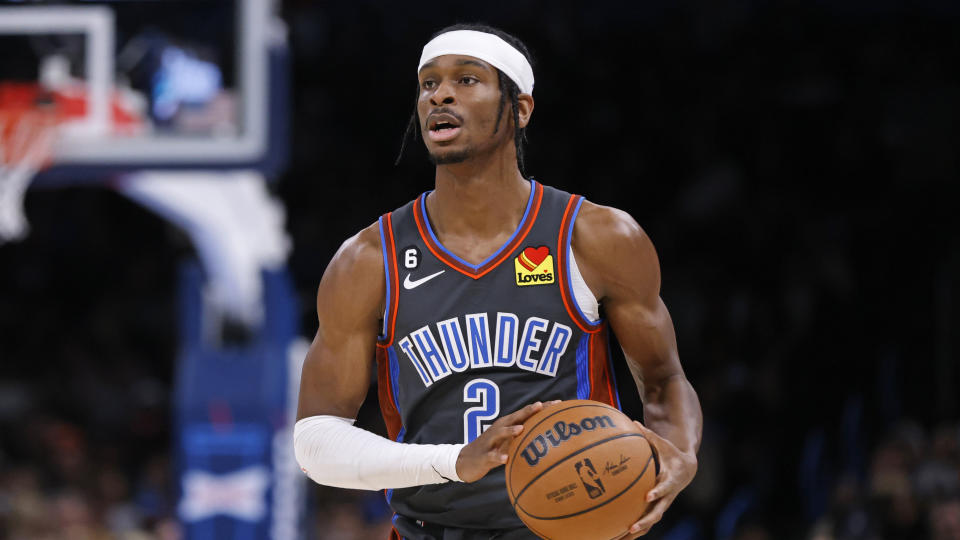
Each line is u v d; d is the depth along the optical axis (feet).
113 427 83.25
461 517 19.53
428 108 19.29
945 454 57.77
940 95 95.50
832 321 83.51
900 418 76.43
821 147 95.81
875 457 59.36
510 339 19.22
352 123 102.17
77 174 49.26
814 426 77.00
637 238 19.74
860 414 73.92
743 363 80.84
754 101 98.22
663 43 101.35
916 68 97.30
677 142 98.12
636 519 17.76
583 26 102.06
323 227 96.89
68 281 99.19
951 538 50.31
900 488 54.90
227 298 49.70
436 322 19.38
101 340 92.48
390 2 101.35
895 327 84.64
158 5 50.67
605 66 101.19
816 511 67.67
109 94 50.16
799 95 97.50
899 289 87.35
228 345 50.03
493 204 19.63
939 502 53.01
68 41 50.60
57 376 88.94
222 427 47.11
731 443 72.84
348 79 103.04
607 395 20.52
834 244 88.63
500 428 17.57
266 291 48.49
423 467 18.10
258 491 46.83
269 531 46.93
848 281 86.22
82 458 72.84
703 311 84.99
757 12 100.42
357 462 18.79
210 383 47.19
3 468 70.64
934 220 91.15
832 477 69.92
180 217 49.70
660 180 97.19
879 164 94.43
